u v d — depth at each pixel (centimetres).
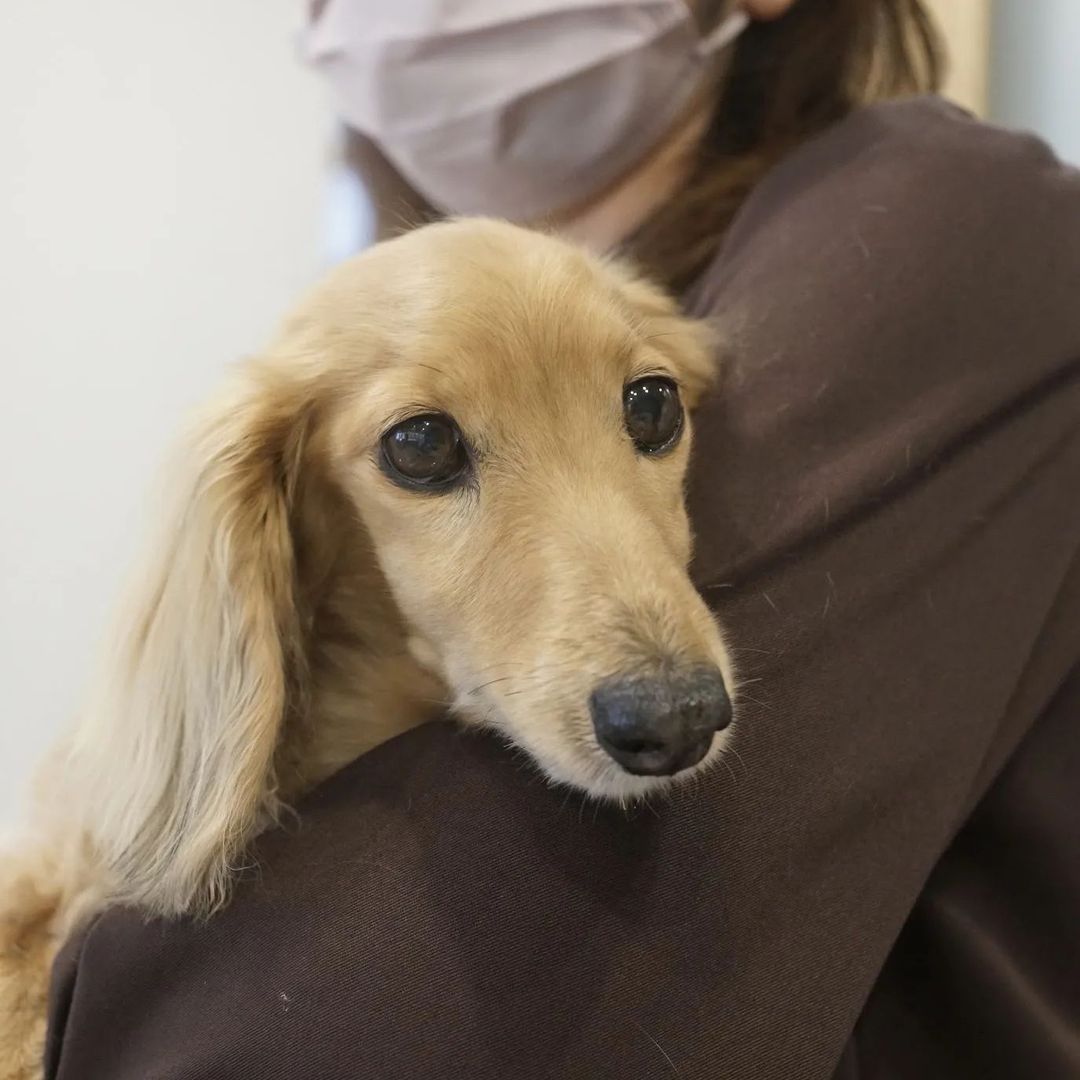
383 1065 67
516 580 80
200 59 237
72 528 241
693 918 69
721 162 130
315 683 103
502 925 70
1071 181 101
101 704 96
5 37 224
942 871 93
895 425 85
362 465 88
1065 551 90
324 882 74
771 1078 67
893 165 99
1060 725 95
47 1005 99
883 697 78
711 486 86
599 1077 66
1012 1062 83
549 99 122
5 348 232
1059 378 92
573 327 86
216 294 246
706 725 69
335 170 179
